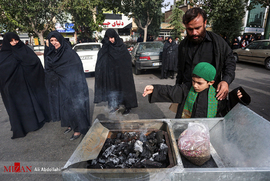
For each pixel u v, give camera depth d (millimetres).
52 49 2322
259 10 16969
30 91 2777
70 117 2439
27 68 2699
